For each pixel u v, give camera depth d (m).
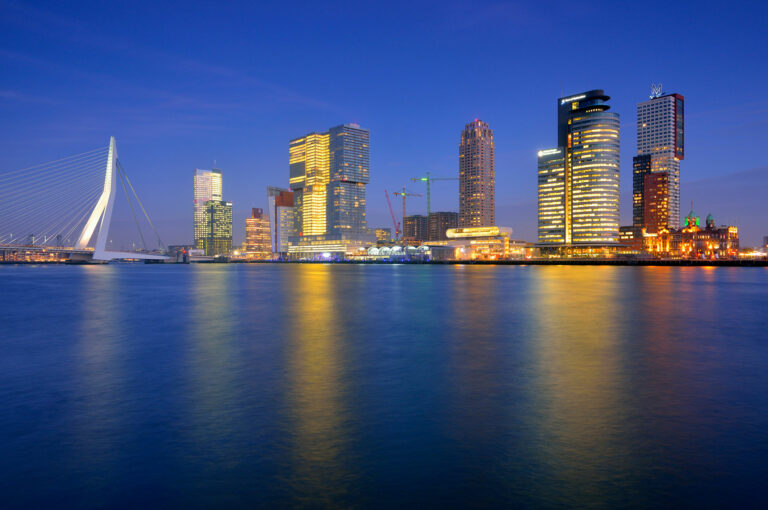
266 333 27.95
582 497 8.48
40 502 8.45
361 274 148.62
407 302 49.12
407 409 13.30
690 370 18.02
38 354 21.77
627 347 23.08
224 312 39.88
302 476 9.34
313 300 52.00
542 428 11.77
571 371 17.94
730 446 10.62
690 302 47.88
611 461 9.89
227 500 8.48
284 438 11.20
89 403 14.06
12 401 14.30
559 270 183.25
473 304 46.72
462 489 8.79
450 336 26.67
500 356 20.91
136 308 43.75
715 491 8.66
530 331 28.38
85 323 33.06
